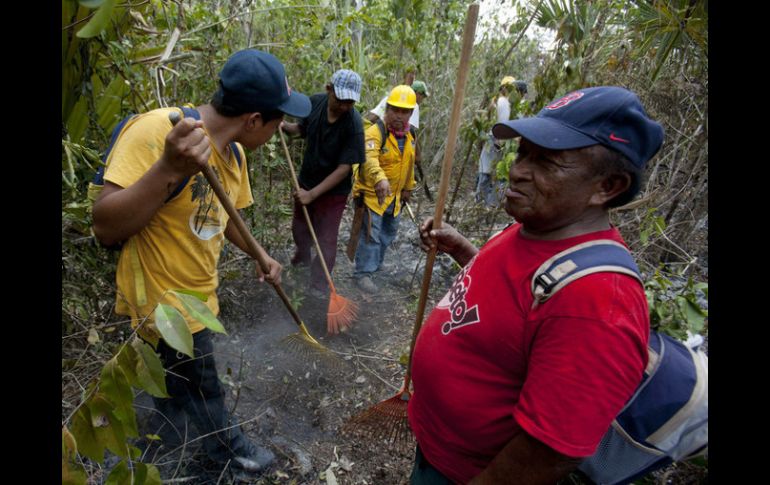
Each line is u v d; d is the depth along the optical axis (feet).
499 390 3.47
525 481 3.17
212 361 5.93
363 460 7.24
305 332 6.84
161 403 6.43
